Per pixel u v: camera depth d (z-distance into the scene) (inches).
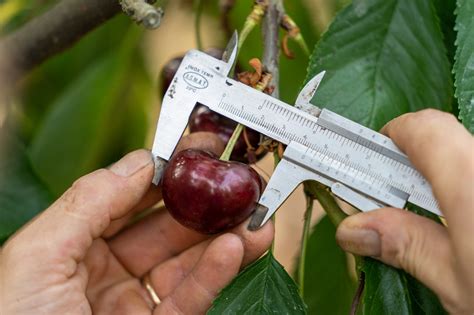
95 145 17.1
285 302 13.4
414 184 13.0
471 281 12.0
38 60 14.9
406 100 13.9
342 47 14.0
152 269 15.4
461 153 12.2
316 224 15.5
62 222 13.5
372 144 13.1
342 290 15.5
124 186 13.6
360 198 13.1
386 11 14.1
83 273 14.1
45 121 16.9
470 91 13.1
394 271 13.2
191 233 15.4
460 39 13.1
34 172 15.5
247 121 13.3
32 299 13.4
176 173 12.9
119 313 15.0
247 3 16.2
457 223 12.0
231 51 13.4
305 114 13.2
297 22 16.4
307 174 13.2
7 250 13.6
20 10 15.6
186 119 13.4
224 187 12.8
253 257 13.6
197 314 14.0
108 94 17.2
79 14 14.4
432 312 13.2
